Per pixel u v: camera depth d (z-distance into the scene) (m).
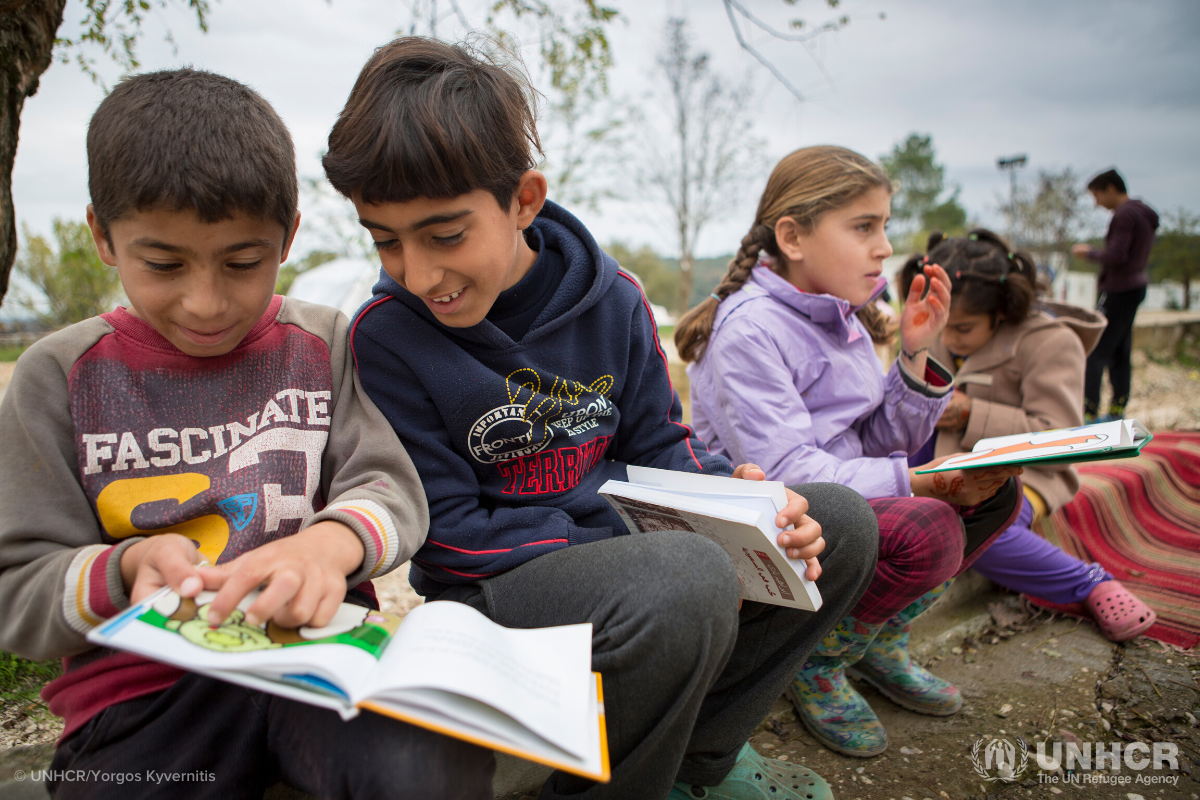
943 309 1.78
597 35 2.56
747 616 1.22
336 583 0.84
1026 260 2.27
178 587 0.78
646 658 0.93
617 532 1.32
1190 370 8.92
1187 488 2.99
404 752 0.78
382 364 1.19
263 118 0.99
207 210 0.88
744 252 1.90
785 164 1.88
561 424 1.29
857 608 1.42
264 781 0.96
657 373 1.43
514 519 1.20
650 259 28.09
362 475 1.08
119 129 0.89
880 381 1.90
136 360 1.04
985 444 1.55
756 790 1.26
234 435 1.07
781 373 1.70
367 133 0.97
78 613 0.84
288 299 1.22
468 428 1.21
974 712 1.68
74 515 0.96
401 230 1.01
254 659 0.68
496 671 0.76
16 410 0.96
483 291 1.08
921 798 1.40
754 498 1.08
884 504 1.43
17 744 1.29
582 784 1.02
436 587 1.27
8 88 1.49
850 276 1.77
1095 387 5.43
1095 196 5.66
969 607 2.15
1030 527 2.24
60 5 1.57
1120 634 1.93
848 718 1.52
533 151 1.18
